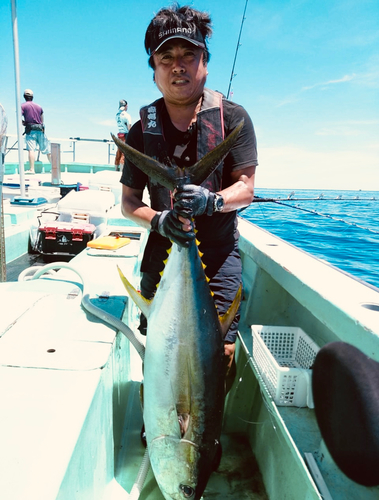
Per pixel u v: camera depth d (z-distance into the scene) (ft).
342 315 4.48
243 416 7.72
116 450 6.07
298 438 4.63
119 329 5.52
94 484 4.44
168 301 4.44
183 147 6.12
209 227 6.35
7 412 3.60
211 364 4.53
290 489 5.35
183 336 4.40
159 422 4.36
